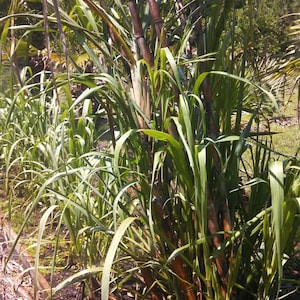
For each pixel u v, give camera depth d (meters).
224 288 1.88
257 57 2.38
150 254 1.93
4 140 3.73
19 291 2.57
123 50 1.98
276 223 1.52
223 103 1.97
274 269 1.79
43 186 1.71
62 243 2.85
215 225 1.83
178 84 1.63
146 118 1.75
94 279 2.38
